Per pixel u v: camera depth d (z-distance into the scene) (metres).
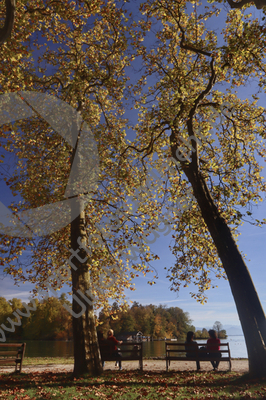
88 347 9.82
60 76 15.10
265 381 7.31
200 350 10.78
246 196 13.51
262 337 8.25
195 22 13.35
